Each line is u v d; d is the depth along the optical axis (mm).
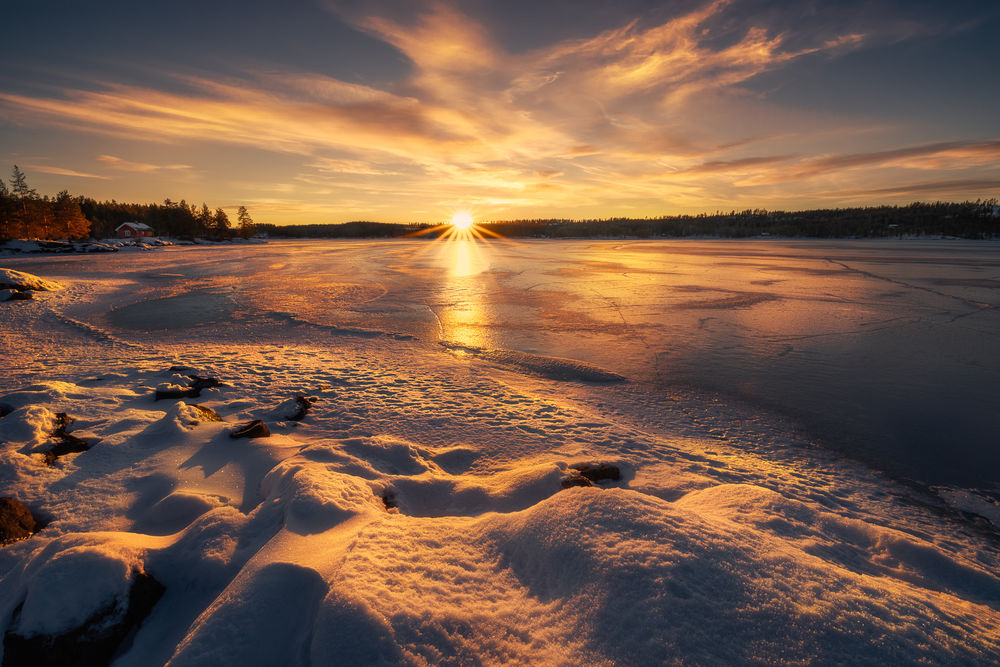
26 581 1904
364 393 6352
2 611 1830
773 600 1695
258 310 14664
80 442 3793
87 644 1648
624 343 10656
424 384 7074
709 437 5738
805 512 3266
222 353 8773
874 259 38469
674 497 3730
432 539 2279
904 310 14938
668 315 14227
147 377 6496
